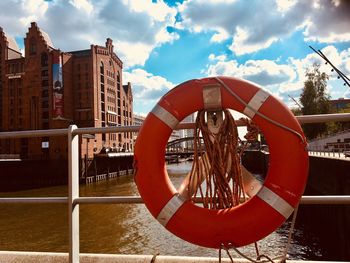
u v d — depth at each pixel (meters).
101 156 50.16
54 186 46.91
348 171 12.34
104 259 2.30
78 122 56.25
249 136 2.10
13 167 48.38
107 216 19.48
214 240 1.86
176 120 2.05
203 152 2.15
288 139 1.90
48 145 52.25
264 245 12.79
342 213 12.15
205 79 2.07
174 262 2.21
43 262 2.37
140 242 14.27
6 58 58.12
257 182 2.05
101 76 59.72
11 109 57.09
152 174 1.99
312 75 37.88
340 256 12.01
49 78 54.28
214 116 2.09
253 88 1.99
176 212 1.93
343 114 1.90
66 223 18.41
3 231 16.94
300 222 16.02
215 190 2.06
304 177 1.88
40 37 56.09
